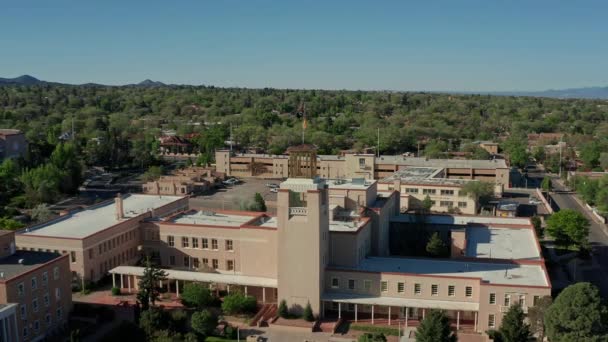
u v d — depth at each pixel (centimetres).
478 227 12400
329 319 9150
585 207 18025
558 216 12762
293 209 9094
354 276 9281
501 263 9831
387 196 12812
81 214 12306
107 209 12788
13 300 7900
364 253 10306
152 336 7900
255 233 10062
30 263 8631
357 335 8594
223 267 10850
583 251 12288
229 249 10769
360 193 11506
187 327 8731
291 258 9106
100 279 10650
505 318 7625
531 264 9681
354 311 9394
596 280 10988
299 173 9206
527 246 11031
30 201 17375
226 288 10200
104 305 9475
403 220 12544
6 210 16000
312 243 9000
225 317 9238
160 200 13675
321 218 9069
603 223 15788
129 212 12250
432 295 9038
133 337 7931
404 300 9025
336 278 9381
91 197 19338
